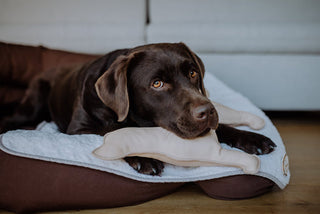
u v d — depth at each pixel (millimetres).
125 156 1631
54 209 1702
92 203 1684
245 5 3705
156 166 1716
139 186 1687
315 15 3684
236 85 3582
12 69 3266
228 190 1744
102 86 1796
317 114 3885
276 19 3711
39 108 2951
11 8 3709
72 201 1663
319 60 3438
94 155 1566
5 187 1637
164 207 1729
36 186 1627
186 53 1954
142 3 3732
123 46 3643
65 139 1718
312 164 2348
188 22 3727
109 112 1989
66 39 3633
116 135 1618
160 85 1806
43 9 3721
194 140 1669
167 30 3566
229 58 3508
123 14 3729
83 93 2123
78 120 2146
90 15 3736
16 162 1633
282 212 1674
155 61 1798
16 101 3131
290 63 3467
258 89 3572
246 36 3508
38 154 1624
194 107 1650
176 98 1763
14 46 3326
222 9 3721
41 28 3621
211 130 1736
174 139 1671
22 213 1682
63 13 3732
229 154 1658
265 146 1833
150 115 1885
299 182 2031
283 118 3701
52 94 2848
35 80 3000
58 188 1631
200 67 2080
